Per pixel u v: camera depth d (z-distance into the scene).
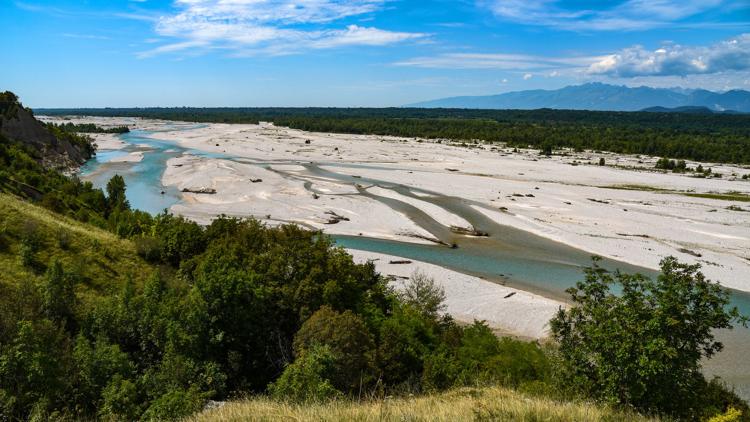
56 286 24.08
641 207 78.19
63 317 23.92
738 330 38.72
